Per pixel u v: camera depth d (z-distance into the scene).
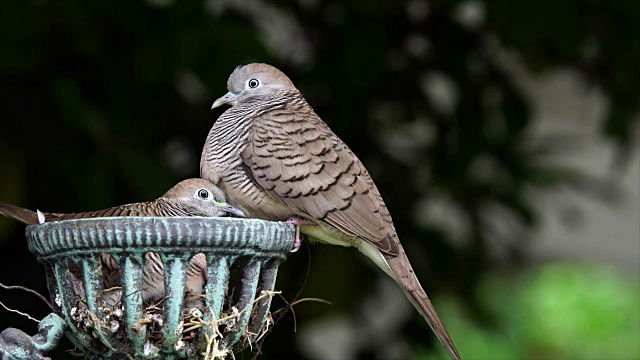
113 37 10.55
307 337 12.77
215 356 6.20
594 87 11.80
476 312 12.09
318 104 11.38
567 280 20.44
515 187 11.77
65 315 6.26
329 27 11.34
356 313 12.04
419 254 11.76
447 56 11.42
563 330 19.69
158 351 6.20
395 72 11.48
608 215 19.86
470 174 11.75
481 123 11.48
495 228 12.41
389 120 11.76
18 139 10.65
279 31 11.62
